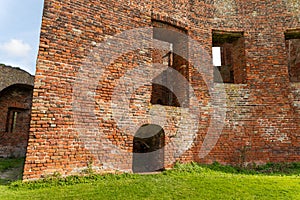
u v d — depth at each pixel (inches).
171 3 315.3
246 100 323.3
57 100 215.0
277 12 347.3
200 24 335.3
